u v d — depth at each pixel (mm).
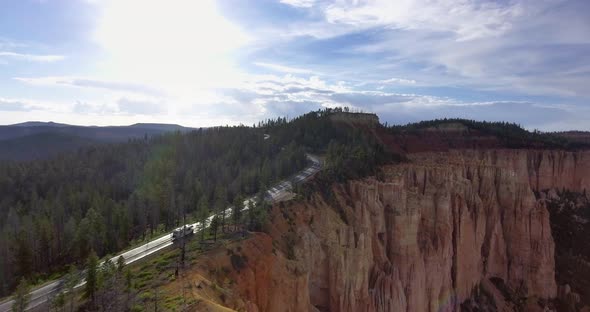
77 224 95562
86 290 55375
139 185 135000
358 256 85500
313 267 79312
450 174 121938
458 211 117188
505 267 126812
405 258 97750
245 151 150875
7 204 128000
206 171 134250
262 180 109875
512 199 131000
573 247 147875
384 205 100250
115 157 172250
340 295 80812
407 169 119250
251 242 69125
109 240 86625
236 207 78125
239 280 61812
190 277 56531
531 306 121125
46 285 67625
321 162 138000
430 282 103500
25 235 79375
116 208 99000
